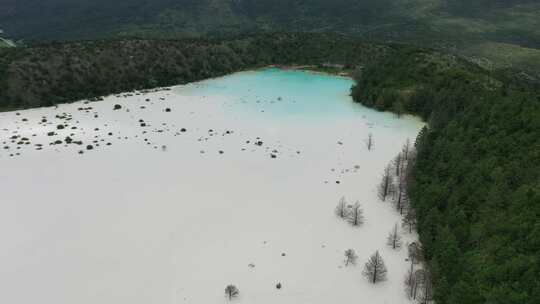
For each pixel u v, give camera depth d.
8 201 85.06
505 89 119.75
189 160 105.12
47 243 73.31
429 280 62.41
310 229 78.81
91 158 104.75
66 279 65.69
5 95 139.25
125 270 67.75
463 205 72.50
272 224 80.12
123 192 89.56
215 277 66.81
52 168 99.06
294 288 64.88
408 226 78.38
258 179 96.56
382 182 91.69
